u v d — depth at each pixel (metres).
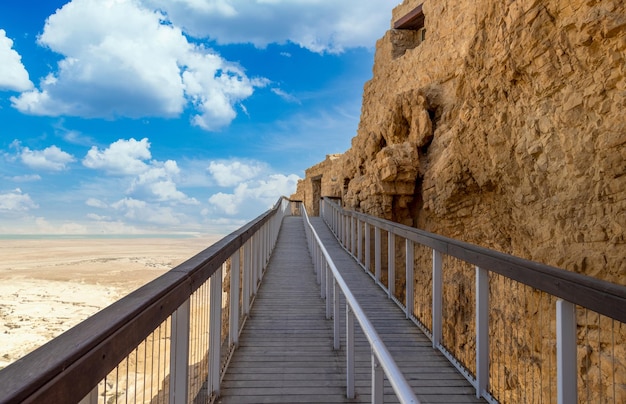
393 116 14.64
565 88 5.98
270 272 8.69
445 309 10.02
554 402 5.69
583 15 5.55
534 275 2.67
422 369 3.92
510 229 8.65
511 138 7.43
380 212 12.96
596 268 5.34
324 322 5.31
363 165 17.67
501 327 7.22
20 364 1.01
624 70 5.06
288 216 24.22
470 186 9.91
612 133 5.16
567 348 2.40
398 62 19.20
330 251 11.19
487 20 8.23
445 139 12.04
